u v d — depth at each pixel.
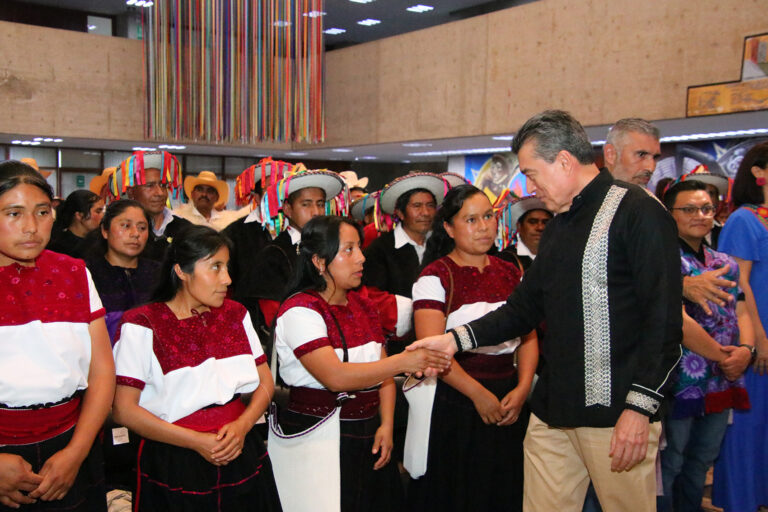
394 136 11.47
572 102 8.77
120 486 2.39
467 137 10.38
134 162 3.53
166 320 1.90
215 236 1.92
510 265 2.59
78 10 13.18
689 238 2.71
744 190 2.96
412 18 14.58
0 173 1.59
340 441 2.11
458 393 2.42
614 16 8.23
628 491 1.90
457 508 2.40
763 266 2.88
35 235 1.60
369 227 4.54
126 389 1.84
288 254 2.95
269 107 10.55
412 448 2.41
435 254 2.66
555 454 2.12
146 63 10.82
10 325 1.61
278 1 10.23
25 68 10.50
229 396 1.94
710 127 8.42
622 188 1.85
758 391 2.93
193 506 1.86
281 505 2.05
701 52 7.41
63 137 10.96
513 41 9.48
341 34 15.89
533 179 1.93
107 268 2.72
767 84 6.79
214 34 10.21
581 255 1.85
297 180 2.96
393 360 2.02
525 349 2.55
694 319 2.60
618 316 1.82
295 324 2.02
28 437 1.63
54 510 1.69
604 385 1.84
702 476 2.88
